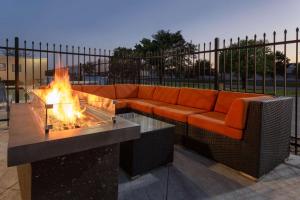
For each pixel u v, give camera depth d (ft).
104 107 6.23
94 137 4.85
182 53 17.19
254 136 7.47
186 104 13.94
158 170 8.30
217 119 9.62
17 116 6.81
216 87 14.62
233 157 8.22
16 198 6.30
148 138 7.88
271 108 7.78
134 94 19.13
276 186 7.20
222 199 6.44
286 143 9.17
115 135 5.18
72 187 4.83
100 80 21.04
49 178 4.52
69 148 4.53
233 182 7.45
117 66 21.61
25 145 4.05
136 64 21.94
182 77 18.22
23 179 5.63
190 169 8.40
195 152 10.21
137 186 7.14
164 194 6.68
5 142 11.28
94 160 5.08
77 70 19.34
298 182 7.47
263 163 7.59
